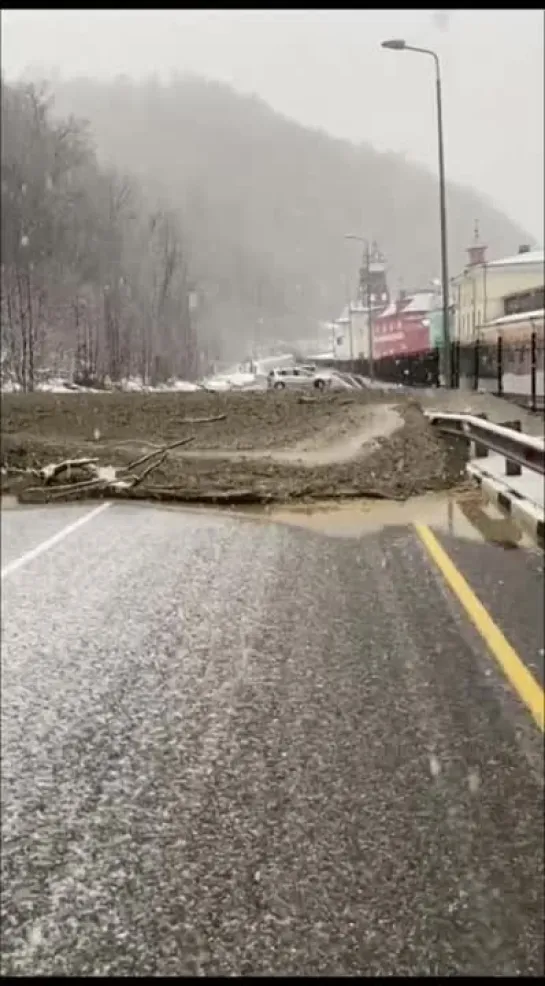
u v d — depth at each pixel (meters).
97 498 10.70
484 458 13.90
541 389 35.72
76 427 7.04
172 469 10.77
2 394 7.66
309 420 11.46
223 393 9.70
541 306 52.09
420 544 9.45
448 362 32.75
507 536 9.68
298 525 10.56
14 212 43.50
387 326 92.06
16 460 6.71
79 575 8.62
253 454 10.13
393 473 11.64
